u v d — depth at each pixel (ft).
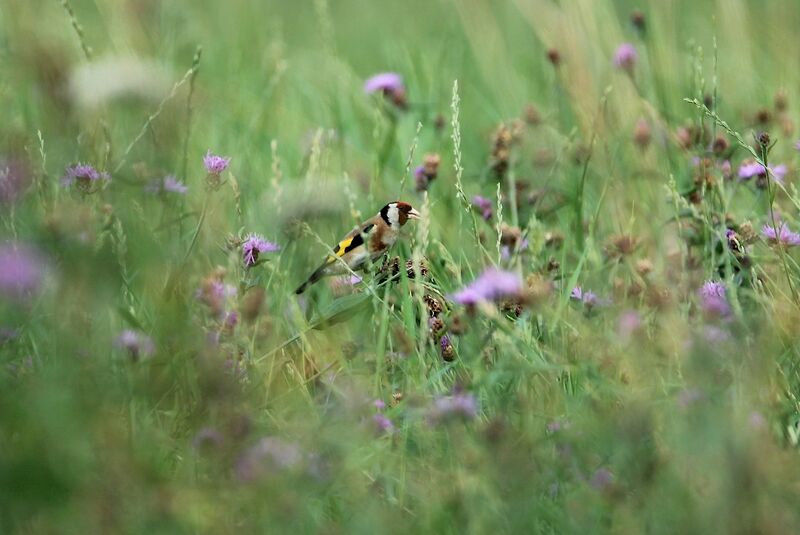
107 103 32.01
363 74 55.93
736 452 17.94
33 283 21.99
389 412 22.79
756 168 31.14
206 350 21.43
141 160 28.14
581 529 19.02
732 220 29.60
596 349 24.07
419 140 42.75
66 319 21.86
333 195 31.83
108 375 21.43
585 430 20.38
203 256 28.30
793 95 43.19
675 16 49.67
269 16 65.05
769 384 22.40
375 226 31.73
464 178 37.29
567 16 43.86
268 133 44.96
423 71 50.47
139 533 18.19
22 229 24.62
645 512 18.74
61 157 29.84
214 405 20.92
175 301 23.29
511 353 23.31
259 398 23.25
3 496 18.44
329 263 29.96
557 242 31.45
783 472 19.04
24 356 23.17
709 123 35.99
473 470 19.67
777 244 28.07
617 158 37.86
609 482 19.51
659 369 23.47
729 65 47.65
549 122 41.01
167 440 21.16
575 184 35.12
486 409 23.29
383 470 21.44
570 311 26.25
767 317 24.52
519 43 57.67
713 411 19.15
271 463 19.61
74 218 22.76
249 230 32.22
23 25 41.78
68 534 18.15
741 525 17.58
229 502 19.45
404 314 25.91
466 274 29.99
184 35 51.44
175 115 28.96
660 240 31.89
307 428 21.31
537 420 22.17
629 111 40.04
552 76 47.44
